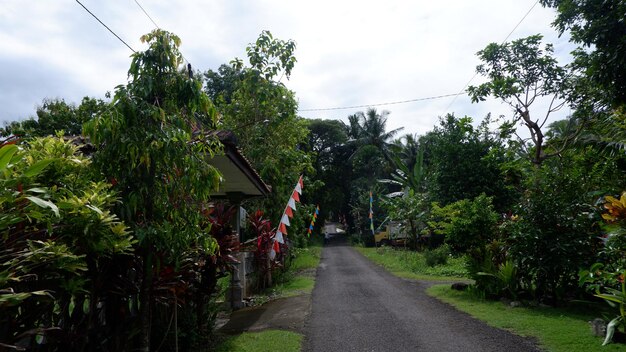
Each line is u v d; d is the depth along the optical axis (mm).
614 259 6430
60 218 2939
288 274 15484
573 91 13617
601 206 8398
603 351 5387
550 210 8336
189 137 4543
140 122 4215
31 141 3566
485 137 21094
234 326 8164
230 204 10523
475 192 20703
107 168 4148
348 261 22438
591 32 8906
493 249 9867
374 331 7141
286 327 7766
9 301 2506
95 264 4004
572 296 8609
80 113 16297
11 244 2811
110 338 4711
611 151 9164
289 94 16000
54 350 3871
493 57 14531
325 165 46625
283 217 10789
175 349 5531
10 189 2619
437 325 7301
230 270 7152
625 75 8812
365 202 40406
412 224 24438
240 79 16250
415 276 14703
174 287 4863
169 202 4504
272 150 15883
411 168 40125
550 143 15203
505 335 6434
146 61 4539
